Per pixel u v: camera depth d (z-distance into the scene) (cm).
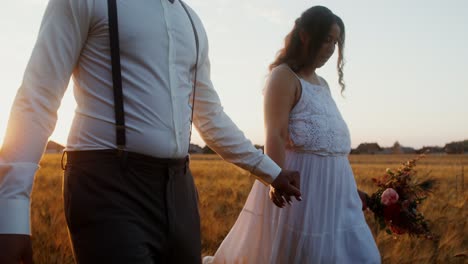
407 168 380
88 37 199
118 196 195
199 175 1994
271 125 315
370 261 318
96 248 192
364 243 322
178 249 211
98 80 199
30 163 183
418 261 548
